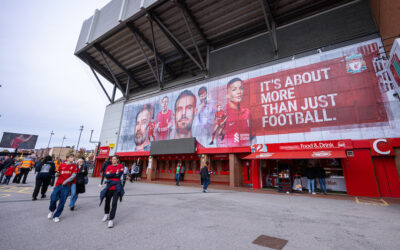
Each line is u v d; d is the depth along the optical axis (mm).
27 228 3977
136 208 6164
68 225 4273
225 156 18484
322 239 3574
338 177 13383
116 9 25609
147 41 26156
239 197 9430
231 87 19281
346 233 3932
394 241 3494
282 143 14867
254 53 20703
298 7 19234
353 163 11852
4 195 7832
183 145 20188
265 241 3443
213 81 20844
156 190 11867
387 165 11336
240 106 18125
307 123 14359
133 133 26984
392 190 10773
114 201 4348
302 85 15352
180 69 30812
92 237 3555
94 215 5199
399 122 11398
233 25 22203
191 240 3453
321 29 17266
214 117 19578
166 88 26734
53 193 4785
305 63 15703
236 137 17484
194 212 5711
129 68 32750
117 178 4656
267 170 16312
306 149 13531
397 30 10148
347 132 12750
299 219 5051
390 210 6555
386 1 10781
